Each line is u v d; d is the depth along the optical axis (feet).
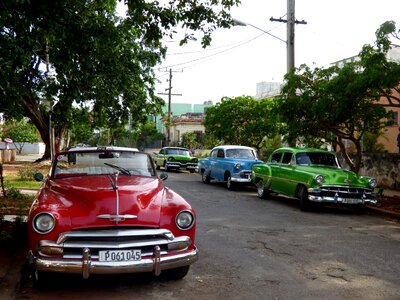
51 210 16.19
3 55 22.08
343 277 19.51
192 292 17.22
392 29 35.14
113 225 16.26
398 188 53.93
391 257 23.11
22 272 18.89
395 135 73.20
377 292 17.61
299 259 22.39
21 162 104.83
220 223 32.17
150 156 23.45
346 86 38.65
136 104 60.08
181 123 174.60
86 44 26.71
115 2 30.30
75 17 25.14
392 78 34.50
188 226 17.35
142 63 63.00
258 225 31.71
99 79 32.45
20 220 26.16
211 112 84.99
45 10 22.11
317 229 30.68
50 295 16.79
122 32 34.42
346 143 76.43
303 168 40.55
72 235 15.81
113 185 18.40
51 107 34.12
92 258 15.83
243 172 54.90
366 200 37.40
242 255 22.99
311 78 45.34
